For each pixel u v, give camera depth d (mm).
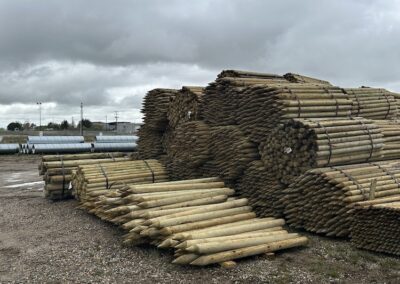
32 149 42000
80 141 48375
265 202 12117
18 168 31266
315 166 11125
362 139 11859
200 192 12086
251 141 12641
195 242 8922
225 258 8984
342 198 10227
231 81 13469
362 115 14766
